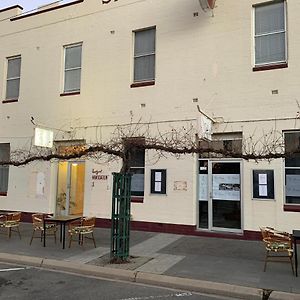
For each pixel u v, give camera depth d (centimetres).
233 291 614
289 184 1014
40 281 689
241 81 1084
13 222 1066
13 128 1505
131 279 698
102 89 1314
